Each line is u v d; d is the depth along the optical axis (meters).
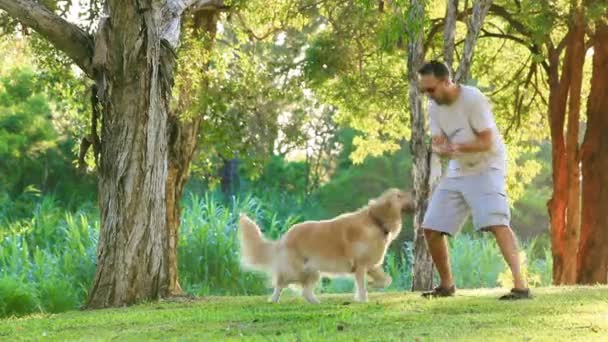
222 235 29.11
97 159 12.56
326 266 10.61
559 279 21.86
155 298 12.48
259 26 22.12
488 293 10.64
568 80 21.67
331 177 51.50
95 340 7.46
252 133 20.55
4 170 42.69
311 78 22.25
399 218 10.59
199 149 21.11
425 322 7.64
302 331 7.17
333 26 22.33
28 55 19.73
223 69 19.03
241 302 11.27
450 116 9.45
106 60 12.13
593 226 21.78
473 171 9.57
